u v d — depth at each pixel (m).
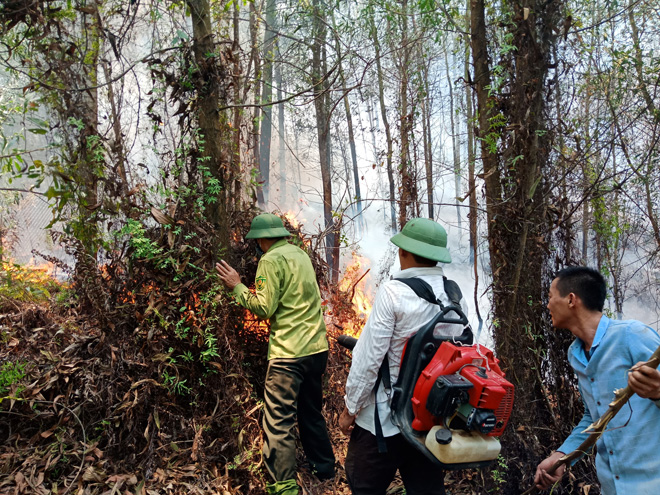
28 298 4.03
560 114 3.40
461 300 2.48
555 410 3.35
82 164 3.16
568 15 3.49
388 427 2.36
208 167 3.28
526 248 3.33
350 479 2.48
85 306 3.24
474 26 3.53
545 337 3.36
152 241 3.14
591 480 3.08
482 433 2.13
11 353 3.26
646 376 1.68
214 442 3.08
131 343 3.08
